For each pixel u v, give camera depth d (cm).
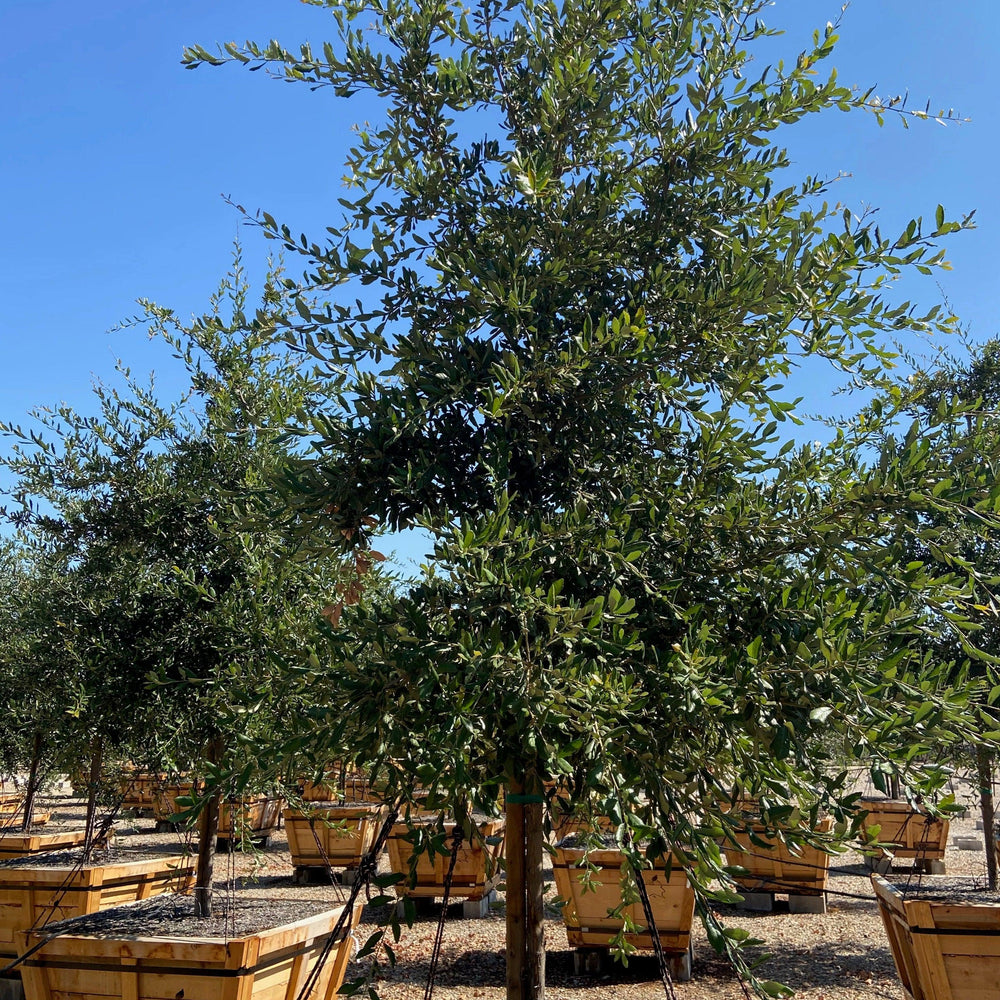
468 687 259
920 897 552
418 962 738
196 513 560
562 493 352
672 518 313
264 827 1345
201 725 526
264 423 557
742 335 333
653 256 380
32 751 1033
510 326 355
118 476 555
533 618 277
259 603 521
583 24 377
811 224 334
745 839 945
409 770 288
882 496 284
